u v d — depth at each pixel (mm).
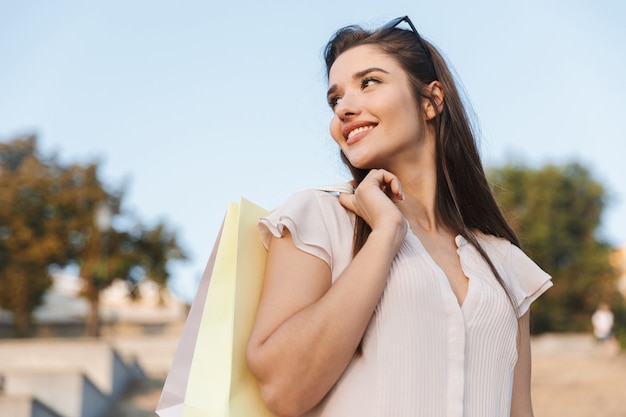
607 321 28750
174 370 1962
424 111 2256
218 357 1873
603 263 34469
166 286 32719
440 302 1904
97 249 30891
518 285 2268
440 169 2273
